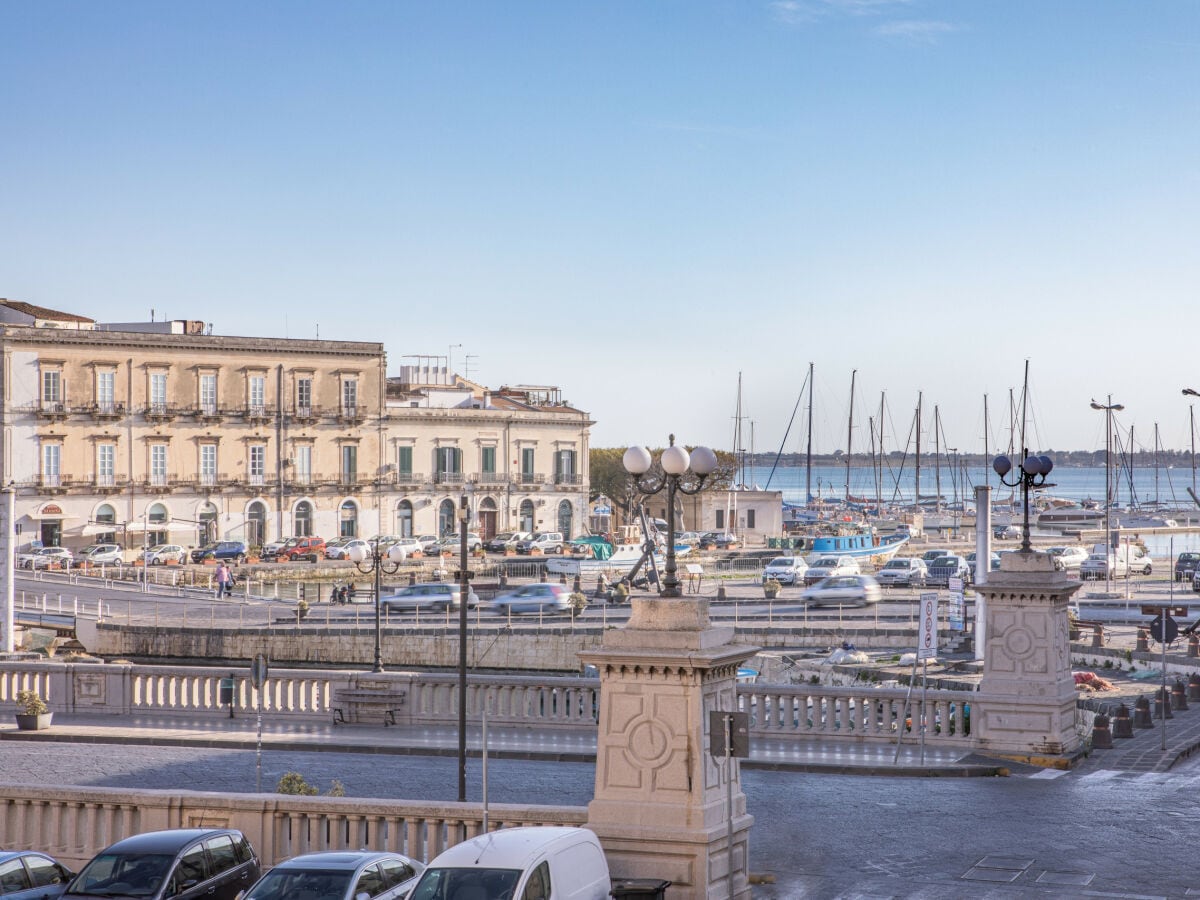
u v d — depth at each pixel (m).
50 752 32.88
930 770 29.45
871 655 56.50
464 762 26.09
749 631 62.91
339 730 35.47
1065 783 28.64
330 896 16.92
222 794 20.83
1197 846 23.25
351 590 86.69
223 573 86.62
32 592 77.81
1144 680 47.06
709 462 19.45
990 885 21.02
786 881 21.33
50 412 110.06
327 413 122.00
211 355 117.12
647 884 18.05
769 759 30.73
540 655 62.94
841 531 142.88
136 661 67.38
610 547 106.75
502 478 129.88
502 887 16.02
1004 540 145.00
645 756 18.80
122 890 17.66
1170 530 167.38
